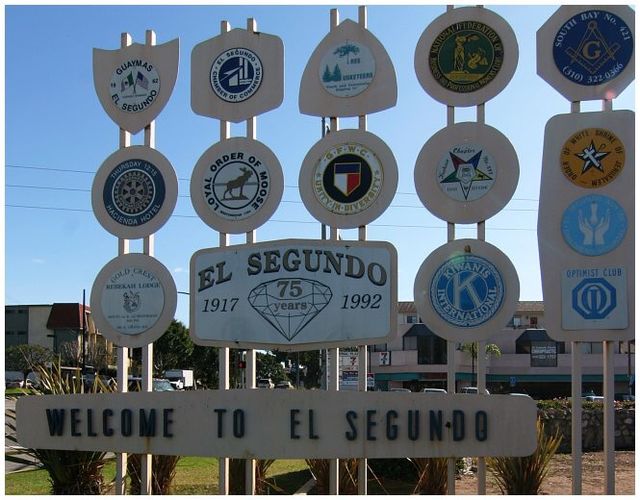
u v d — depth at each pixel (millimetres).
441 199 7930
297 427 7605
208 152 8758
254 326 8172
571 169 7777
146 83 9156
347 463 9422
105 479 10898
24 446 8383
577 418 7438
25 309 64812
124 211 8984
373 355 43406
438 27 8180
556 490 9906
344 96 8352
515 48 7914
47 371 10602
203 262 8469
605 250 7609
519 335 43000
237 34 8820
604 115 7754
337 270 8062
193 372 48219
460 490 10148
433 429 7418
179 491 9766
